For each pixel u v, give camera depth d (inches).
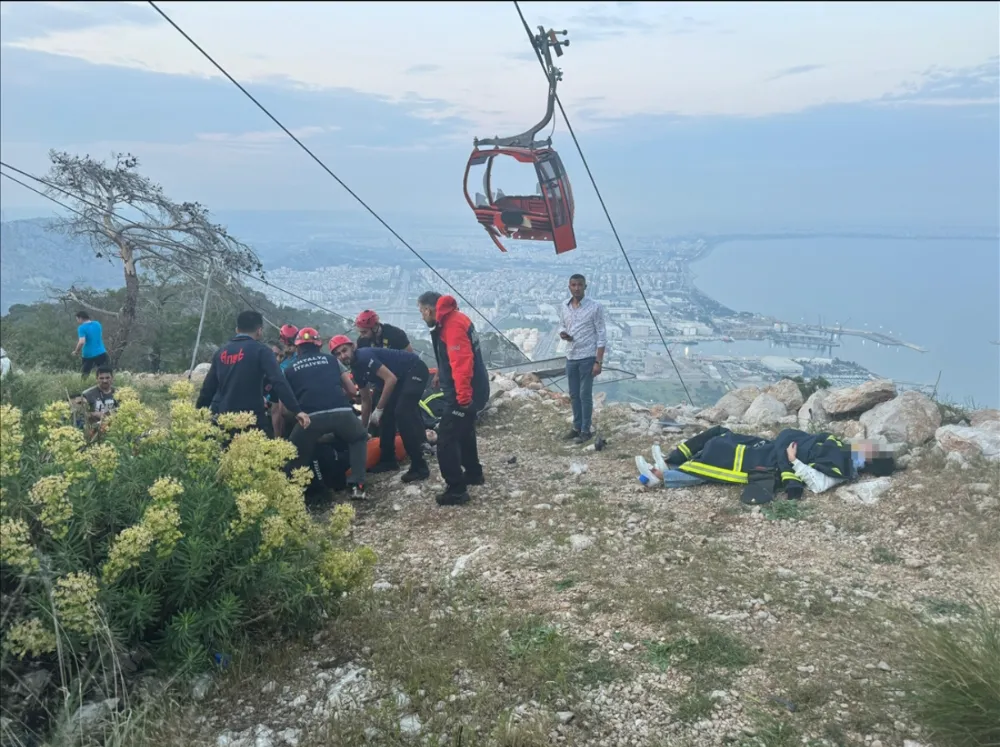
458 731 116.4
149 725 117.1
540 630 148.8
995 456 225.3
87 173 832.9
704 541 193.6
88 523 125.2
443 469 233.9
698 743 114.0
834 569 175.6
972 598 157.5
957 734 109.9
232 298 979.3
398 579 181.3
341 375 251.3
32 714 115.5
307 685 133.0
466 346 228.5
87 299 939.3
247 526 137.5
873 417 277.3
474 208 357.4
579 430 310.5
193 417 150.7
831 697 122.9
